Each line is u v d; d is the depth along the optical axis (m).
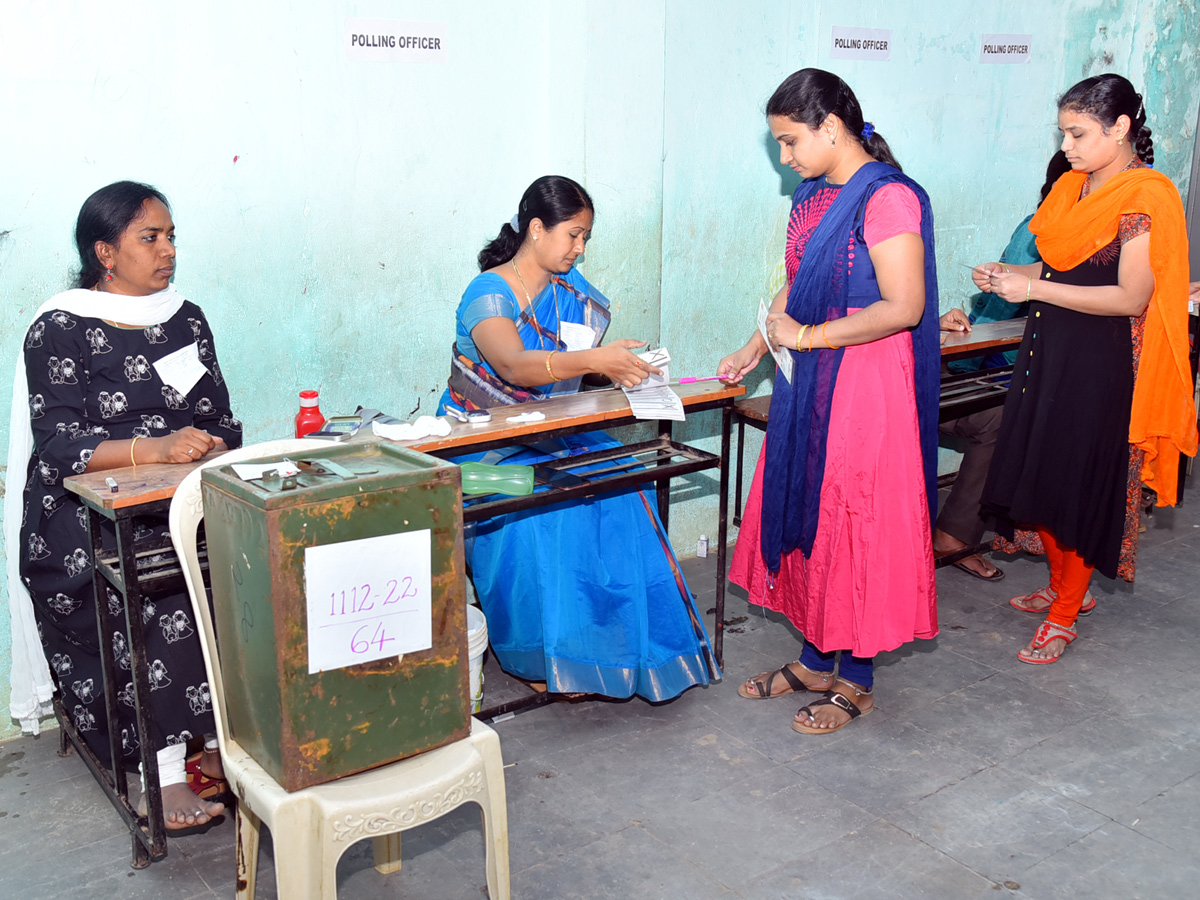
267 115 2.86
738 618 3.62
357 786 1.81
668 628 2.94
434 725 1.90
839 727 2.86
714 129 3.77
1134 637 3.43
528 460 2.87
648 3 3.36
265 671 1.74
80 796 2.58
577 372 2.69
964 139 4.49
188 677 2.33
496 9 3.20
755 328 4.12
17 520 2.50
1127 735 2.82
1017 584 3.89
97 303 2.41
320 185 3.00
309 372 3.12
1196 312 4.14
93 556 2.20
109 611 2.28
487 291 2.85
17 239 2.58
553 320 2.97
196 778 2.55
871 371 2.62
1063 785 2.58
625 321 3.65
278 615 1.67
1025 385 3.14
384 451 1.94
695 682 2.98
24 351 2.37
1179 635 3.44
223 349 2.95
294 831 1.77
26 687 2.64
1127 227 2.90
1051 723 2.89
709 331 3.99
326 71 2.93
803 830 2.40
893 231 2.52
